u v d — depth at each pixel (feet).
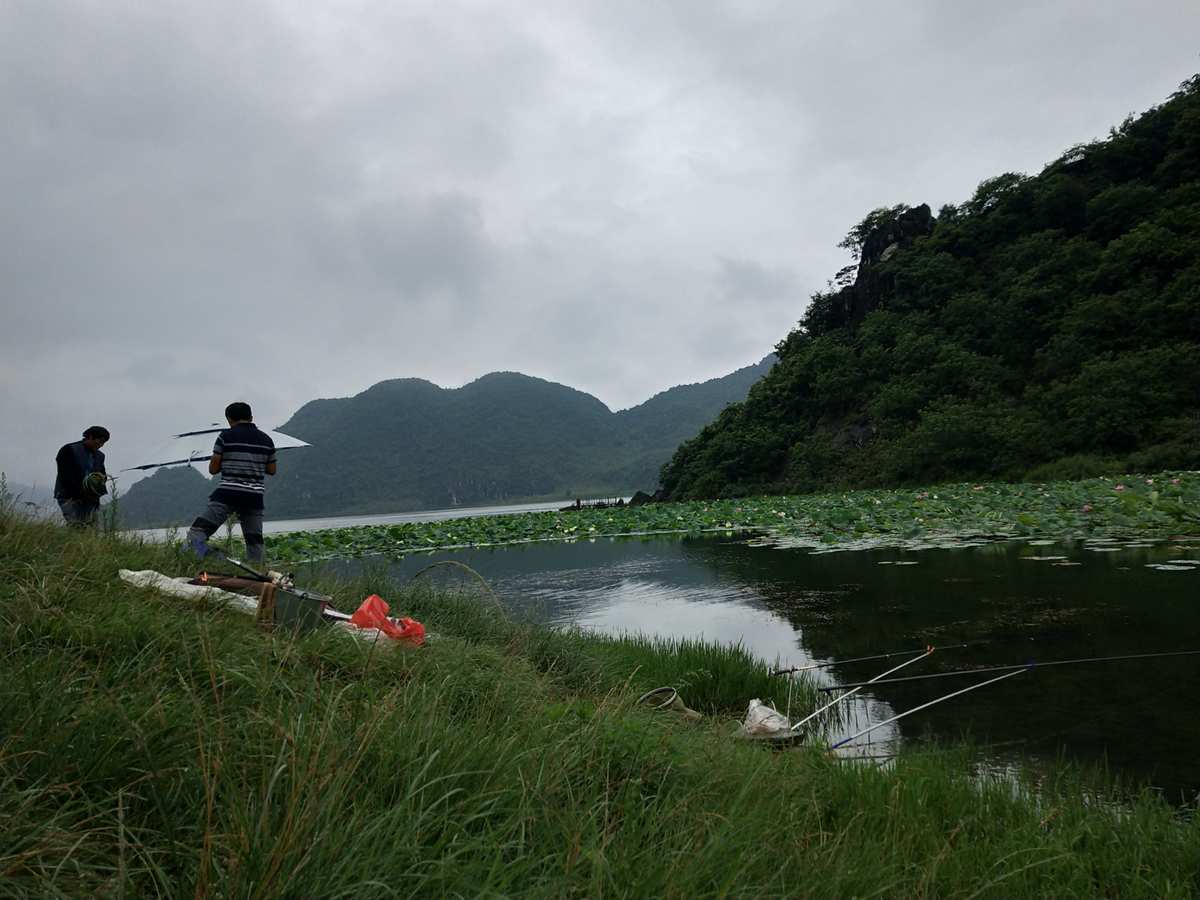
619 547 62.13
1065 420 114.83
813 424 167.63
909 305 171.42
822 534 58.03
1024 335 144.05
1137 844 9.05
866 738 14.75
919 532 51.49
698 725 14.71
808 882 6.65
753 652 22.66
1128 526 44.37
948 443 123.03
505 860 6.61
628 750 9.41
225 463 22.35
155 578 14.35
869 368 160.56
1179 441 100.32
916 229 193.16
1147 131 163.63
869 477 136.67
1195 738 13.28
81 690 7.86
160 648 10.14
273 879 4.97
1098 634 20.90
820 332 208.64
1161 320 122.62
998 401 131.13
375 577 24.66
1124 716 14.58
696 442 192.85
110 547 17.95
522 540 75.66
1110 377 113.91
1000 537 46.60
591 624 28.63
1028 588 28.48
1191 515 42.06
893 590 30.86
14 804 5.84
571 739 9.19
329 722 7.11
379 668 12.06
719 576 39.34
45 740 6.55
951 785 10.80
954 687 17.52
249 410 23.20
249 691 9.09
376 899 5.18
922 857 8.51
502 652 17.15
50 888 4.82
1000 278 156.76
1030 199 168.25
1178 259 129.59
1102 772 12.17
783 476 160.97
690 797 8.21
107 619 10.80
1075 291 140.56
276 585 13.15
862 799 9.98
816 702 17.46
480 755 8.01
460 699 11.34
